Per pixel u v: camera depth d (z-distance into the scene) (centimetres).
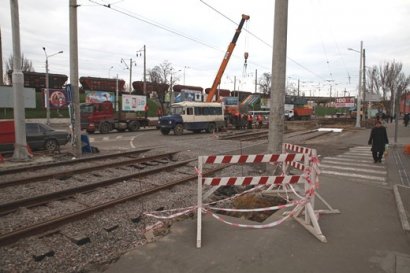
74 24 1484
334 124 4725
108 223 625
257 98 5788
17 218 655
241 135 2661
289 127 4122
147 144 2039
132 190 869
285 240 508
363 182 938
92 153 1611
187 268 425
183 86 6309
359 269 421
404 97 4853
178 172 1116
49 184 938
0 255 494
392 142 2111
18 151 1358
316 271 416
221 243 498
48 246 526
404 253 466
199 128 2981
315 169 557
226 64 3186
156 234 553
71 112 1496
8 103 3753
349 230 551
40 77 4638
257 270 419
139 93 5641
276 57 902
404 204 685
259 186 757
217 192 829
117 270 423
